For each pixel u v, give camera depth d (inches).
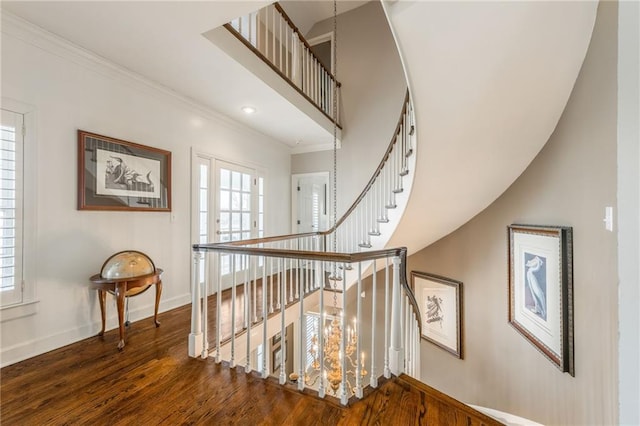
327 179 210.2
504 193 119.2
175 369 78.2
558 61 68.4
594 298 67.7
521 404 106.6
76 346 91.4
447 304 150.2
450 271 150.3
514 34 60.7
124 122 108.0
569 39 63.5
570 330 77.8
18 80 81.6
